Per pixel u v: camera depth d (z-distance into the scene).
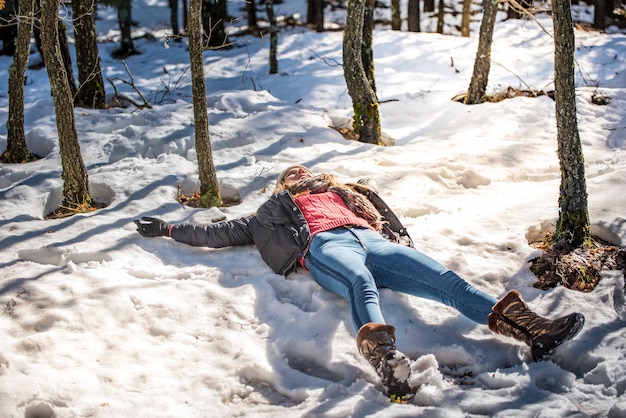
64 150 5.35
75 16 8.38
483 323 3.66
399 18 16.53
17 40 6.38
